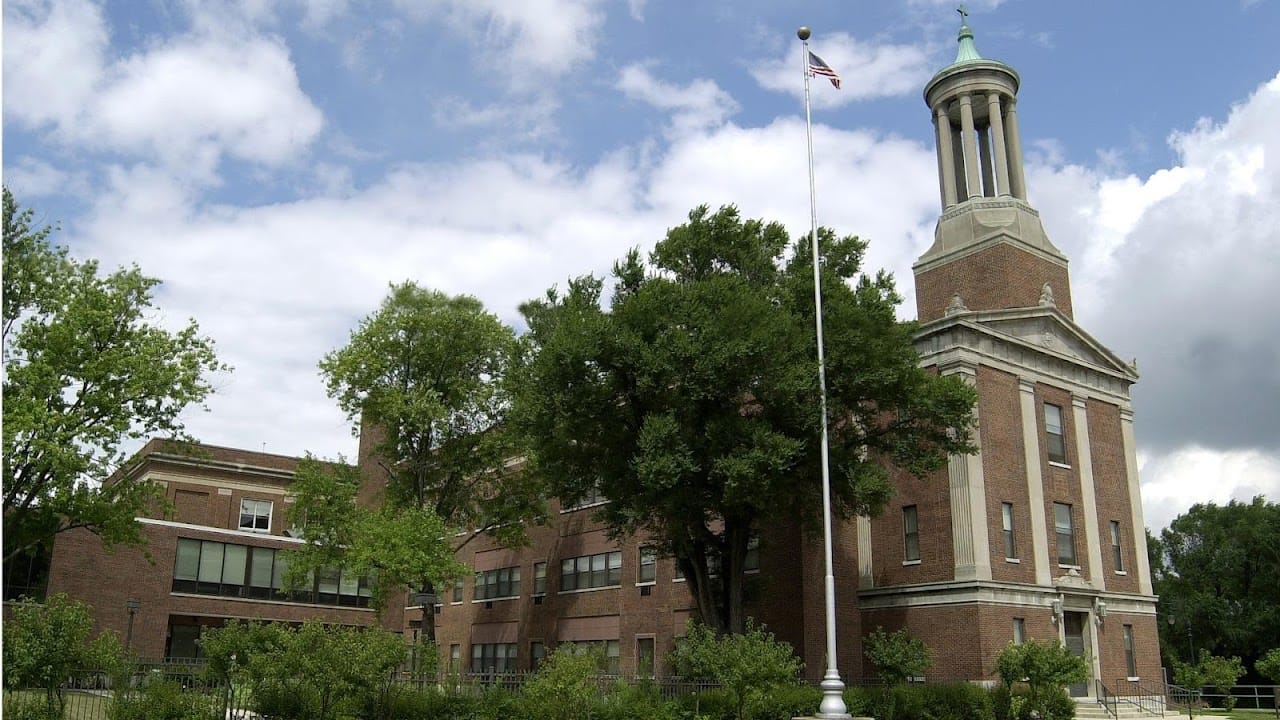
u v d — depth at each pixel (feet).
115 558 179.42
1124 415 155.84
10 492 107.04
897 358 109.40
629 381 106.93
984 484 129.29
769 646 94.79
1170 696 148.56
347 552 137.08
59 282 114.73
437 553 133.69
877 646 115.55
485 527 156.97
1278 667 145.28
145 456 126.52
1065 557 138.31
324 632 85.61
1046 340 146.00
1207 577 252.01
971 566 123.85
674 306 107.24
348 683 82.33
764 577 139.13
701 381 102.27
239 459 238.48
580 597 179.11
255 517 232.53
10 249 113.70
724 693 100.53
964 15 169.07
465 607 211.61
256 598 197.98
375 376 146.10
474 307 155.22
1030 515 134.21
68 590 172.65
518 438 144.97
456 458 150.92
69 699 91.61
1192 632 248.73
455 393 150.20
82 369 110.01
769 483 101.09
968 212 157.07
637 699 97.76
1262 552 244.63
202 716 81.82
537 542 194.29
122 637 177.06
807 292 112.16
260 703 84.89
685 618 154.40
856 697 107.24
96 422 112.78
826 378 108.17
